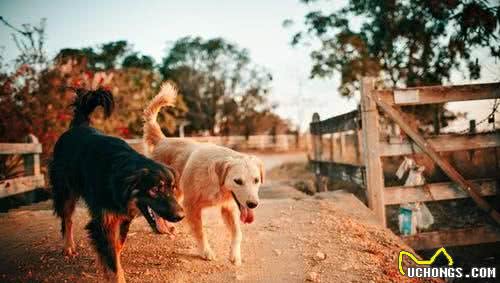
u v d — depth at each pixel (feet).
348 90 63.21
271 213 19.48
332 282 12.53
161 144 17.87
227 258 14.20
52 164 14.75
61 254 14.51
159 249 14.84
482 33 40.09
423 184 21.02
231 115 178.91
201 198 14.07
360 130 22.57
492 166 25.85
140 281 12.23
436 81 49.98
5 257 14.28
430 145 20.72
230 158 13.76
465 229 21.11
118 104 52.70
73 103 16.14
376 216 19.85
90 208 12.23
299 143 148.77
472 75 42.73
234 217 14.35
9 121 33.81
